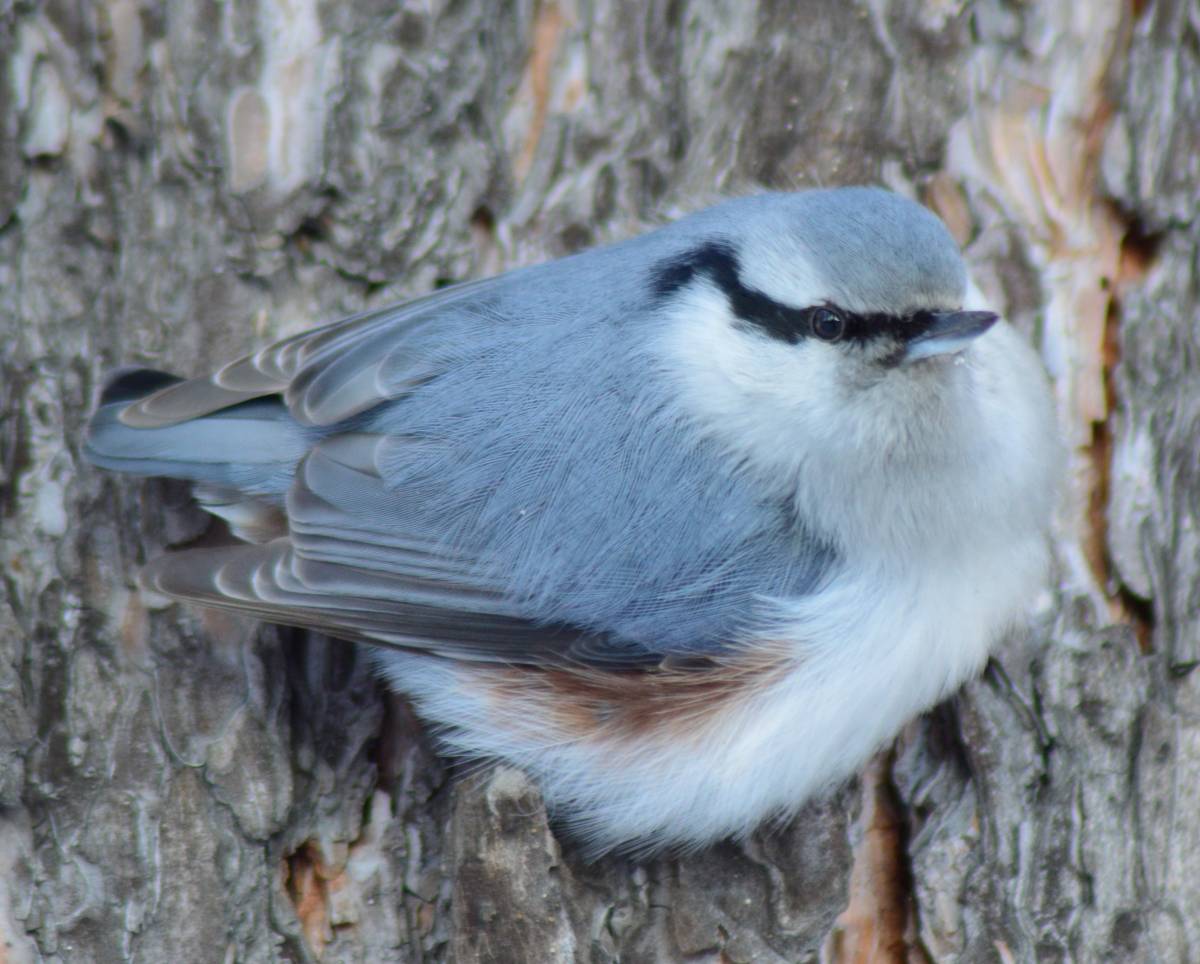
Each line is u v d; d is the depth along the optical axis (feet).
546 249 8.50
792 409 8.41
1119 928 8.46
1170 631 8.50
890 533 8.42
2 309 8.46
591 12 8.50
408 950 8.45
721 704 8.43
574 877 8.43
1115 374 8.50
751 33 8.50
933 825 8.46
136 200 8.47
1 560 8.45
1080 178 8.50
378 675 8.46
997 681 8.46
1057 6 8.49
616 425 8.41
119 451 8.43
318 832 8.44
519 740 8.45
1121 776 8.47
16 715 8.43
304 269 8.48
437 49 8.48
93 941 8.42
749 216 8.43
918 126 8.50
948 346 8.39
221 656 8.44
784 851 8.45
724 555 8.42
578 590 8.42
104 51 8.46
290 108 8.46
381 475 8.43
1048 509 8.45
